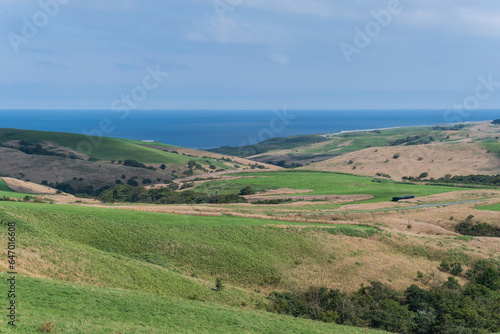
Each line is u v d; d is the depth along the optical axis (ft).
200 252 178.81
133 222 197.26
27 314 76.43
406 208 318.86
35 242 139.74
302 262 186.80
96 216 196.85
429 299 157.48
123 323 83.92
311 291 157.17
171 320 94.02
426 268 194.80
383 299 157.58
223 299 137.80
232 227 212.43
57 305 87.04
